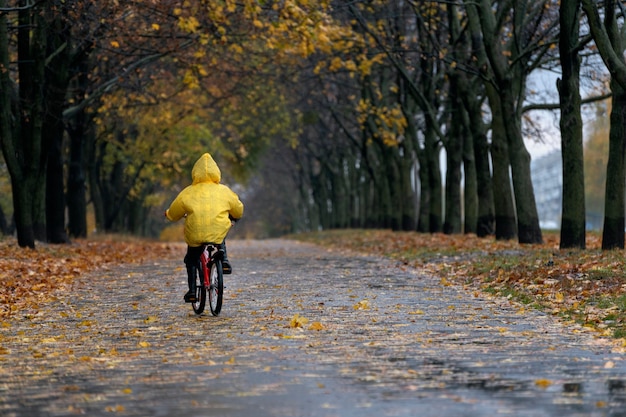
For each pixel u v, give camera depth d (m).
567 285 17.59
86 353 11.41
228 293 19.02
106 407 8.10
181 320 14.72
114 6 27.33
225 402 8.26
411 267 26.39
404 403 8.10
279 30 29.73
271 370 9.88
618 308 14.24
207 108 55.53
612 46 23.47
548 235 42.78
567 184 25.83
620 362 10.23
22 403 8.38
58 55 32.00
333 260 31.23
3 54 28.30
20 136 31.94
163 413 7.84
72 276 23.23
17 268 23.38
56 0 27.00
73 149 43.09
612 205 24.00
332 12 36.22
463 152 41.53
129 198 64.38
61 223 36.84
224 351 11.28
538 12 33.25
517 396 8.38
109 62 37.25
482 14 29.73
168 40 32.97
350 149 77.50
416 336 12.41
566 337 12.27
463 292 18.91
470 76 37.16
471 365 10.07
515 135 30.56
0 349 11.55
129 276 24.31
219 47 38.84
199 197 15.09
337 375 9.52
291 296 18.27
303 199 103.06
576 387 8.80
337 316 14.83
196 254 15.42
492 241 33.47
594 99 33.12
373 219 72.19
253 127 65.31
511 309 15.73
